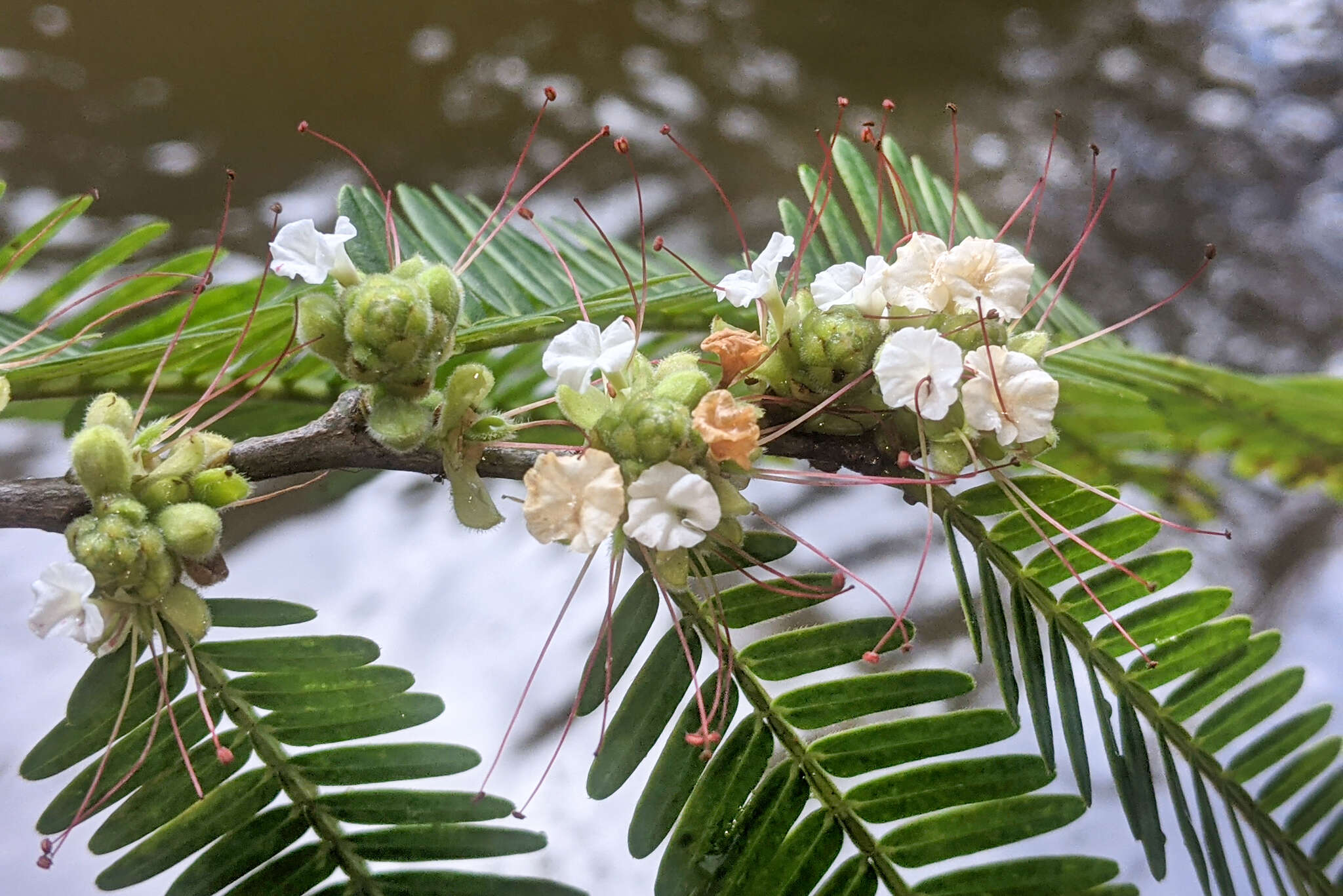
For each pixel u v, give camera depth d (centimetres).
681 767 24
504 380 29
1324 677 41
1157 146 57
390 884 24
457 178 50
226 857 24
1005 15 60
